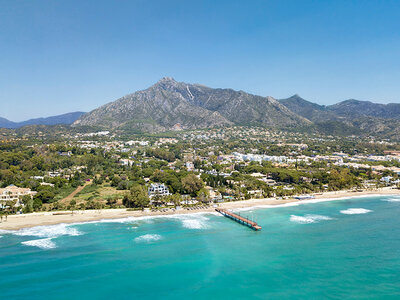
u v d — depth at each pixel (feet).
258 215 551.59
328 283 290.76
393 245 392.47
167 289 280.72
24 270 316.40
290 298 264.52
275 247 385.91
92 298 265.54
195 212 570.87
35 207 551.18
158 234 437.17
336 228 468.75
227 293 273.54
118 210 563.48
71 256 353.92
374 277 302.66
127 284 289.33
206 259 346.74
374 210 594.65
